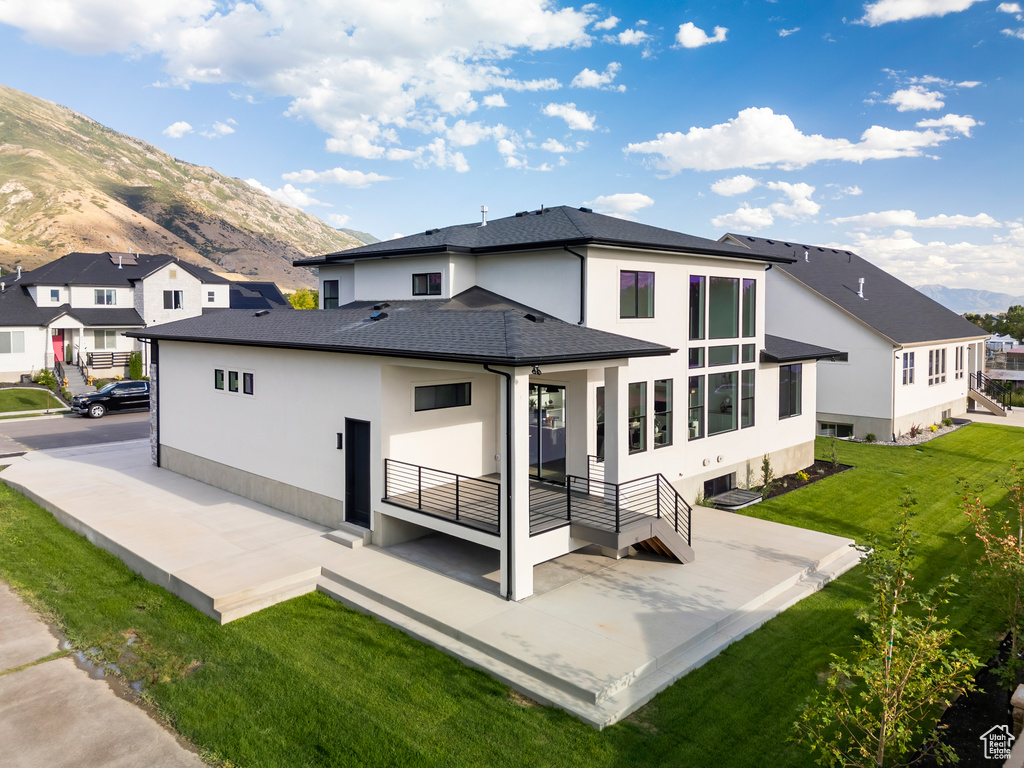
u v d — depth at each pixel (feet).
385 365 44.73
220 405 60.80
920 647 21.18
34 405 113.70
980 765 25.44
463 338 41.32
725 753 25.34
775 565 43.50
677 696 29.12
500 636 32.83
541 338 40.73
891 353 86.38
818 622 36.70
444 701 28.53
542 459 51.60
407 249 57.06
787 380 70.08
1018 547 31.45
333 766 24.57
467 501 44.96
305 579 40.57
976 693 30.50
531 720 27.17
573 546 41.52
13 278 176.55
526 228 56.34
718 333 59.82
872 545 26.55
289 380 52.65
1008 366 163.84
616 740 25.96
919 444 85.92
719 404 60.59
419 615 35.37
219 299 192.24
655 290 53.31
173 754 25.59
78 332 145.28
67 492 59.31
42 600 38.68
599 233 50.11
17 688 29.99
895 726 21.99
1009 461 76.43
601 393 48.80
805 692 29.60
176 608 37.55
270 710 27.99
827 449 82.84
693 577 41.34
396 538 46.24
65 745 26.11
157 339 67.26
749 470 64.54
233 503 56.44
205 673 30.91
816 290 91.81
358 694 29.04
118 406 110.01
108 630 35.19
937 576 43.62
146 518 51.44
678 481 55.93
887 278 116.16
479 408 52.42
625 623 34.63
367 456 46.55
